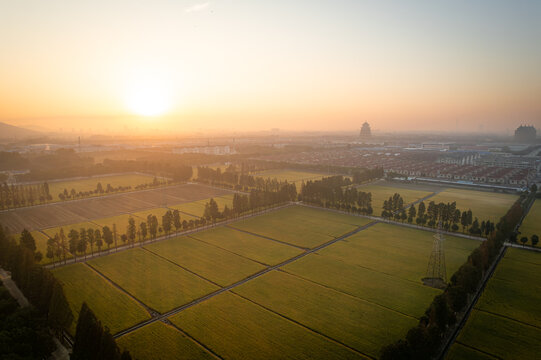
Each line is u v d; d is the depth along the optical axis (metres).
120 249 125.12
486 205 197.62
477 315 82.94
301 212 181.75
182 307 85.44
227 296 91.00
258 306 86.12
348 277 103.06
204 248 126.56
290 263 113.25
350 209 182.88
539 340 73.06
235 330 75.94
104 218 165.75
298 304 87.25
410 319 80.88
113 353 59.22
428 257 119.25
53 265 110.00
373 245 131.38
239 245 130.00
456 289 81.38
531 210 184.75
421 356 63.16
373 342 72.12
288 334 74.62
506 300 89.94
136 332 74.69
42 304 78.06
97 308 84.56
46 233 142.12
